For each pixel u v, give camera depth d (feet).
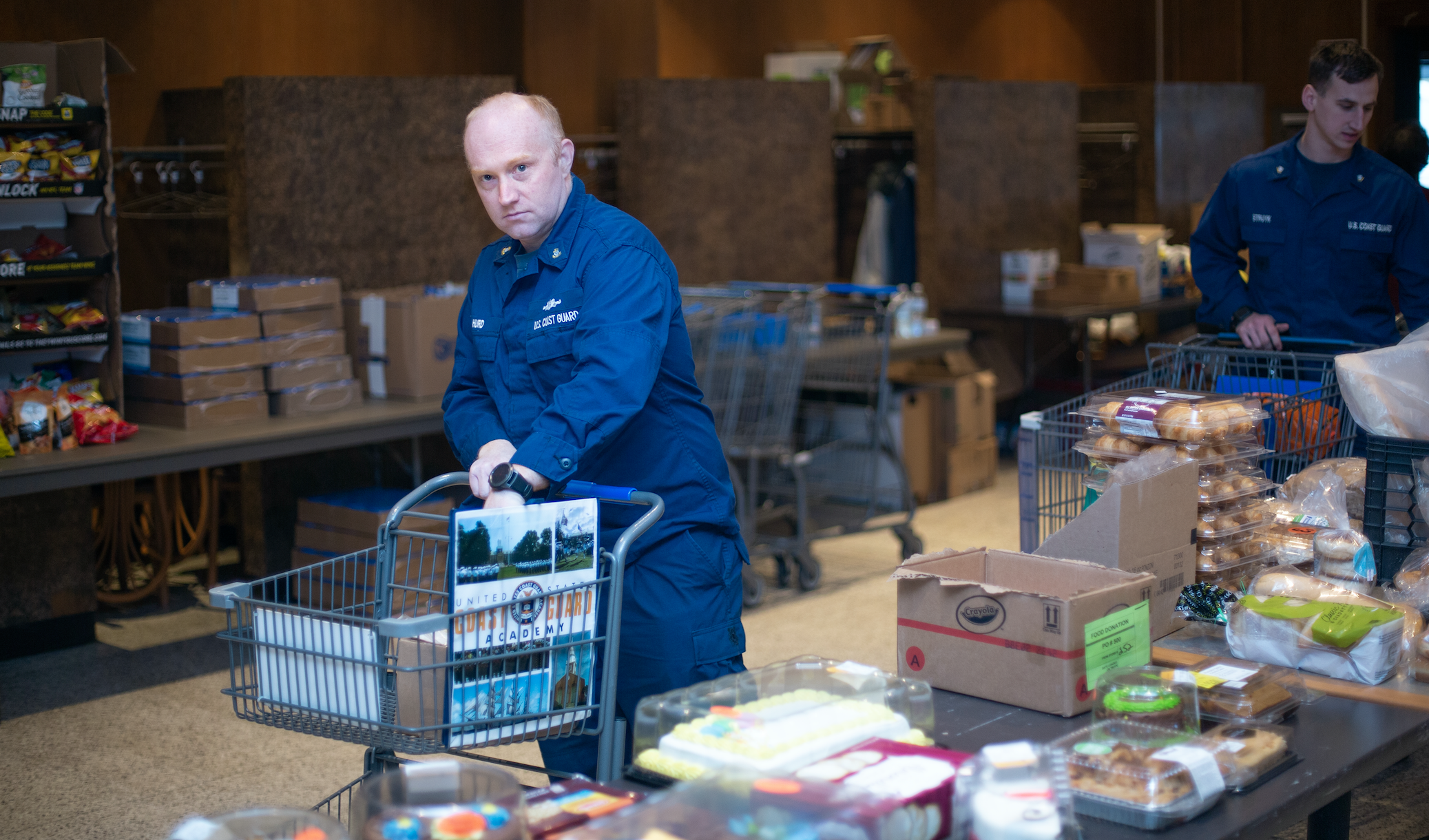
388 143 18.26
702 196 22.74
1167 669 6.23
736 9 27.17
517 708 6.31
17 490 12.64
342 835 4.51
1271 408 8.96
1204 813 5.21
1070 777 5.28
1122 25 34.86
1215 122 30.14
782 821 4.52
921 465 21.85
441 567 14.58
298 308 15.69
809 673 6.04
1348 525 7.92
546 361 7.49
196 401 14.78
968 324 25.86
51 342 14.11
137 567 18.39
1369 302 12.21
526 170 7.20
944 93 24.88
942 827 4.92
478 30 22.70
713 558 7.87
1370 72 11.43
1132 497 6.91
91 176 14.34
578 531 6.35
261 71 20.13
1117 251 25.96
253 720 6.68
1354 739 5.90
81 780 11.56
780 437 17.31
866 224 26.66
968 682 6.45
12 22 17.43
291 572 6.78
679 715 5.65
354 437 15.28
